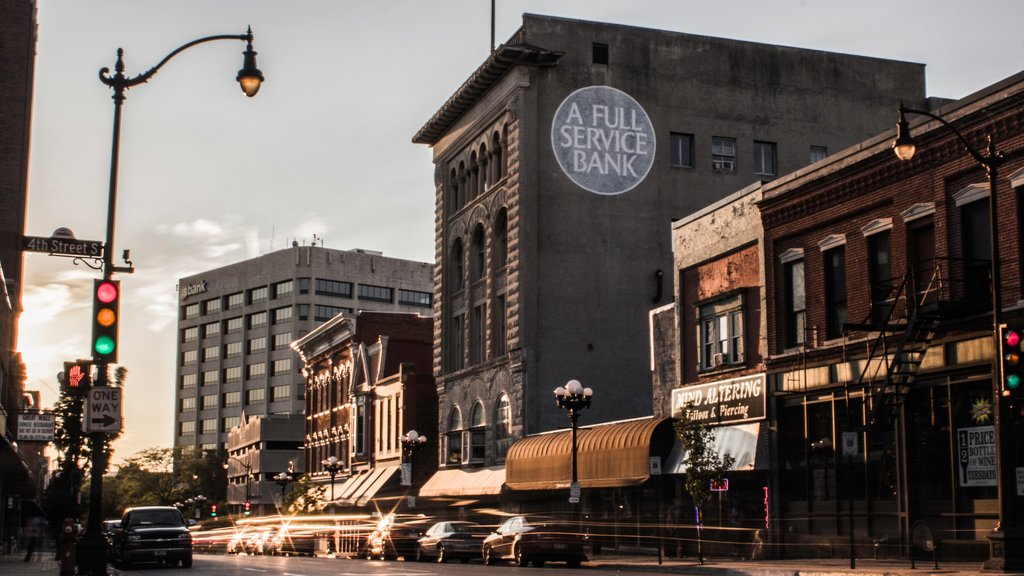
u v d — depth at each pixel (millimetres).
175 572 33094
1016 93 26734
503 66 54219
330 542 66938
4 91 66500
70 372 22594
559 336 52906
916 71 59562
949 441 28641
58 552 42219
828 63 58000
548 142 53812
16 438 49938
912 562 25734
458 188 62125
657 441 40281
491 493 52156
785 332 35875
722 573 29344
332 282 170250
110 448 85000
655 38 55750
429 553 44000
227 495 146625
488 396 56188
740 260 38719
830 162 33719
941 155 29281
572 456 40875
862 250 32438
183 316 190875
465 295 60219
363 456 78000
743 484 37750
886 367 30016
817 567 27781
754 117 56562
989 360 27156
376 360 77875
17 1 67500
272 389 170750
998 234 25734
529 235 53031
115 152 23422
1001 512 23031
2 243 65438
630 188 54562
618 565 34250
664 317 43594
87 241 26047
